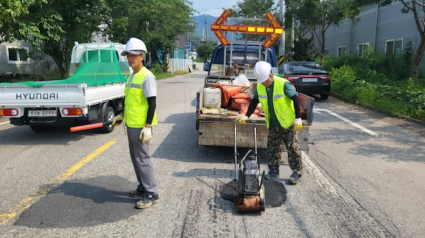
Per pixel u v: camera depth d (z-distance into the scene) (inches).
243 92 269.9
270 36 340.5
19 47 788.6
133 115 156.9
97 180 195.3
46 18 546.0
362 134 309.4
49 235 136.5
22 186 186.5
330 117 390.6
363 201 169.8
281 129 190.5
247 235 137.8
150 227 143.3
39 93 264.5
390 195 177.0
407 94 431.8
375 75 644.7
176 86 813.9
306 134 220.2
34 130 319.3
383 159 237.1
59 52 695.1
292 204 166.2
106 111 311.4
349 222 148.9
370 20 887.7
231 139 224.4
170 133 310.2
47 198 171.3
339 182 194.7
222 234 138.3
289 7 842.2
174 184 189.5
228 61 368.8
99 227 143.0
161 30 1249.4
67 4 597.9
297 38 1074.1
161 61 1497.3
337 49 1115.3
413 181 196.4
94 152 249.6
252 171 154.7
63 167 217.2
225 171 211.2
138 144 158.7
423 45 480.7
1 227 142.8
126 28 946.7
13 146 267.3
